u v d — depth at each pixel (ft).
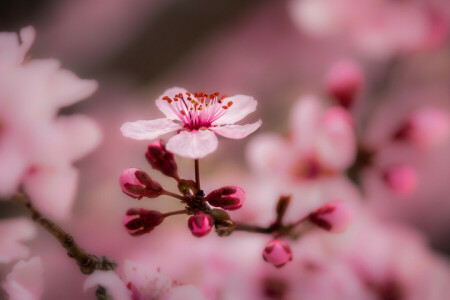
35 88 0.66
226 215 0.67
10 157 0.65
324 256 0.78
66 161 0.66
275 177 0.83
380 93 1.22
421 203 0.97
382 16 1.02
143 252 0.96
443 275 0.80
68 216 0.69
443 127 0.86
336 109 0.84
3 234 0.70
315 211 0.71
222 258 0.80
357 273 0.79
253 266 0.79
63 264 1.06
